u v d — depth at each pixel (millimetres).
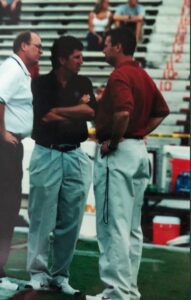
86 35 7582
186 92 7621
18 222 5766
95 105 4930
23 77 4875
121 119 4387
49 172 4859
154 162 6648
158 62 8023
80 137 4891
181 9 8219
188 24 8172
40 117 4855
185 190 6570
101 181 4594
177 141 6992
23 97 4875
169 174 6629
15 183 5051
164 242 6215
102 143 4586
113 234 4559
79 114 4852
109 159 4562
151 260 5672
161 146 6734
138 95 4566
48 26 7453
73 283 5051
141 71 4645
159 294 5125
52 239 5215
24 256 5336
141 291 5141
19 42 4953
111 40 4617
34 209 4934
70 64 4918
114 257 4551
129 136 4570
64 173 4887
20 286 4988
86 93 4902
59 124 4844
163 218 6273
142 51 8078
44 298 4879
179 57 8039
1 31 7074
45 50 7113
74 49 4930
